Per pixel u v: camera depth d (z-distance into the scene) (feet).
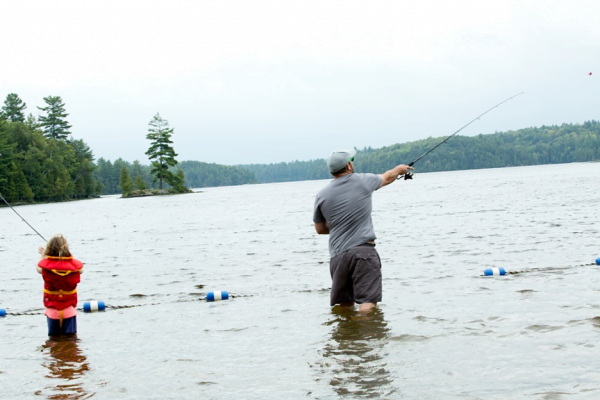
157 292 31.91
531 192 126.62
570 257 34.73
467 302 23.75
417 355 17.22
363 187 22.38
